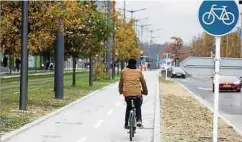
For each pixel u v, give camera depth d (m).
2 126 17.05
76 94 33.69
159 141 14.77
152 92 39.44
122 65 84.38
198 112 24.42
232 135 16.64
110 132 16.92
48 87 41.69
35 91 35.31
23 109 21.84
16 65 80.62
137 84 15.14
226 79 46.22
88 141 15.01
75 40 36.28
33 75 72.44
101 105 26.88
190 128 18.00
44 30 24.05
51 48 35.06
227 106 30.31
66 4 25.58
